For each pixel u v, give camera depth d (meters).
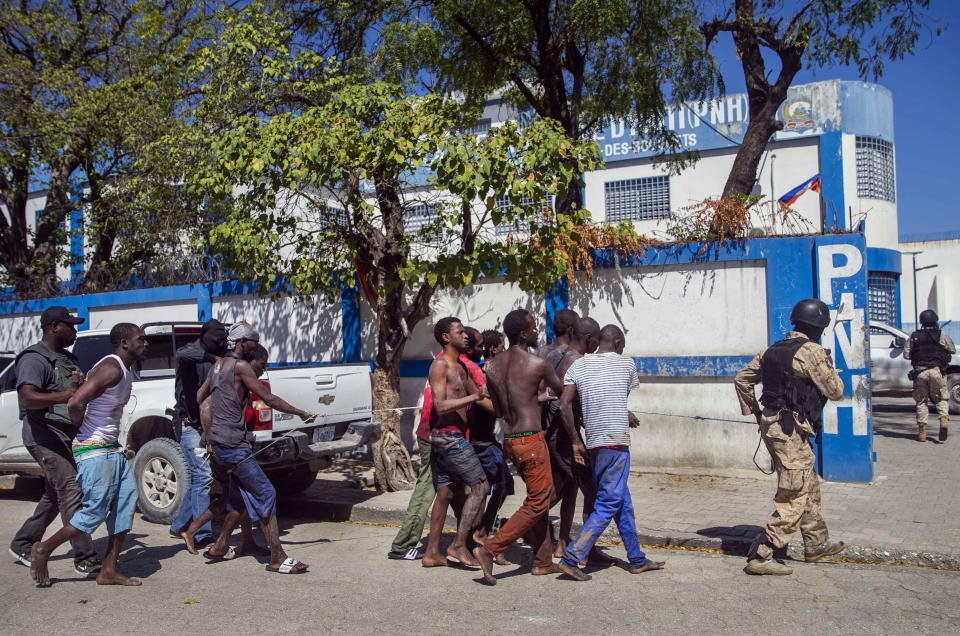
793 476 5.06
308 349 10.66
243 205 7.53
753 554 5.27
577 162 7.24
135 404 7.46
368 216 7.78
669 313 8.29
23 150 14.54
